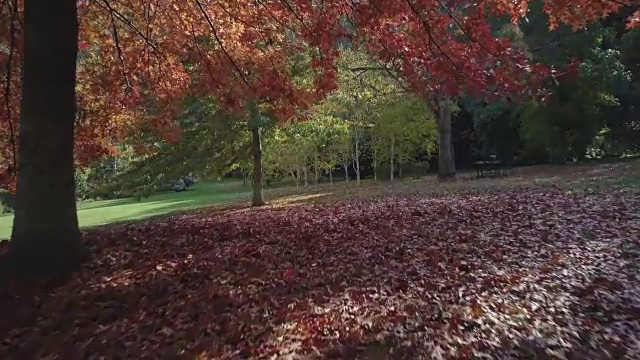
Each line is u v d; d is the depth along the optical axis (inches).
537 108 971.9
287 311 208.5
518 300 206.4
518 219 401.4
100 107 499.2
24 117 271.4
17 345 197.0
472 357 155.3
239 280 261.3
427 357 156.9
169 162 751.1
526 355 156.0
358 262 289.3
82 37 448.1
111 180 875.4
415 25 311.9
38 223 270.2
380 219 457.1
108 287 254.1
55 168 273.6
